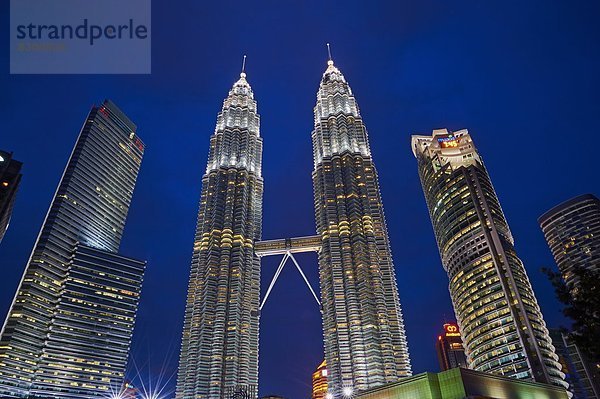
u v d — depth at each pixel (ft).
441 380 390.01
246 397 649.20
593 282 117.60
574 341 117.50
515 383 429.79
